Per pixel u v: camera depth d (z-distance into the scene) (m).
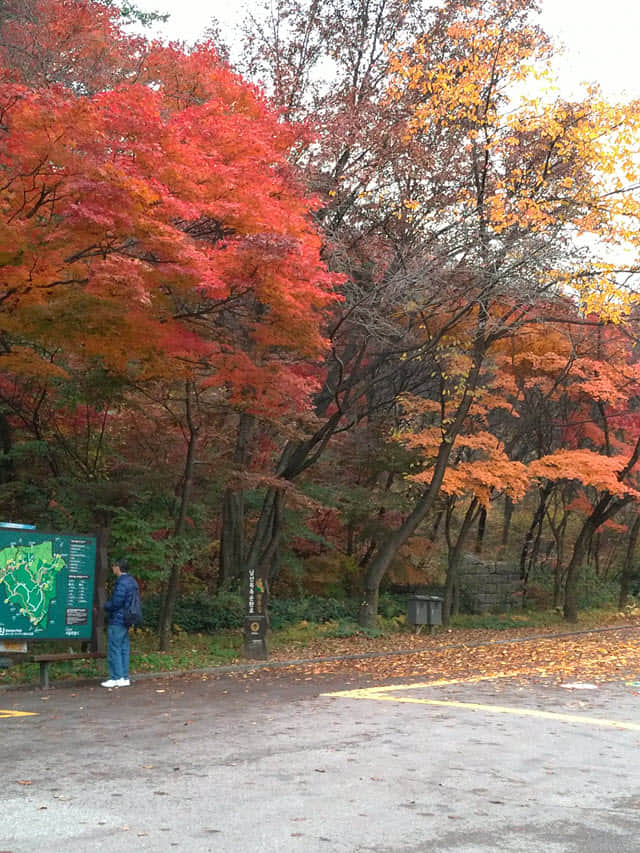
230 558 22.55
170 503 19.59
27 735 8.58
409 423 27.45
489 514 39.88
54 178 10.88
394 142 19.28
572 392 26.17
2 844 5.10
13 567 12.32
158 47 15.33
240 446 20.34
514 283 18.97
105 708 10.52
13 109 10.12
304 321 13.34
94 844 5.11
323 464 25.72
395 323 20.23
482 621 26.77
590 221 18.83
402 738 8.41
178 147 11.20
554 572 33.56
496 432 30.92
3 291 11.81
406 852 5.02
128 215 10.31
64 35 17.05
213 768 7.06
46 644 16.31
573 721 9.51
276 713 10.05
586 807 6.02
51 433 20.78
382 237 20.09
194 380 16.19
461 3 20.16
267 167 13.50
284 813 5.77
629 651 18.28
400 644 20.58
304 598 24.77
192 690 12.42
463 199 20.05
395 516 25.34
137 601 12.92
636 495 24.88
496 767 7.19
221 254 11.90
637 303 22.08
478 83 19.14
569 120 18.98
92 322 11.91
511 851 5.06
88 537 13.31
